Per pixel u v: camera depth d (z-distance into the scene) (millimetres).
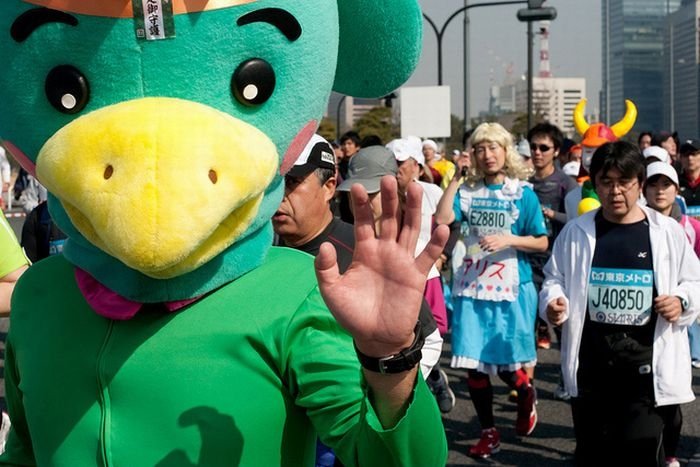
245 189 1689
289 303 1911
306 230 3436
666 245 4512
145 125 1639
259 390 1879
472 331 6008
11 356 2172
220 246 1783
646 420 4469
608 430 4527
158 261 1614
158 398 1872
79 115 1812
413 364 1674
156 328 1911
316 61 1892
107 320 1968
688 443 6035
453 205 6176
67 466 1927
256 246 1954
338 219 3568
